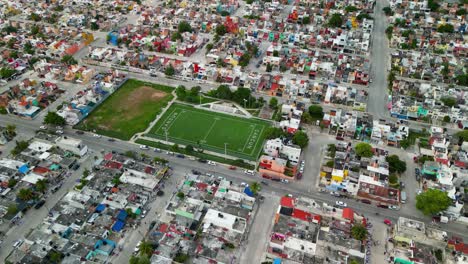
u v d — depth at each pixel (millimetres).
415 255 154875
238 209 174875
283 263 152250
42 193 188625
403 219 166625
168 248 158125
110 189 188375
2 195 186000
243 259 158625
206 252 156500
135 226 172250
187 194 184375
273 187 194625
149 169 197875
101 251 159250
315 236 163250
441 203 173250
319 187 194000
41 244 159375
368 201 186500
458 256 155375
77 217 173500
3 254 161375
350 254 154750
